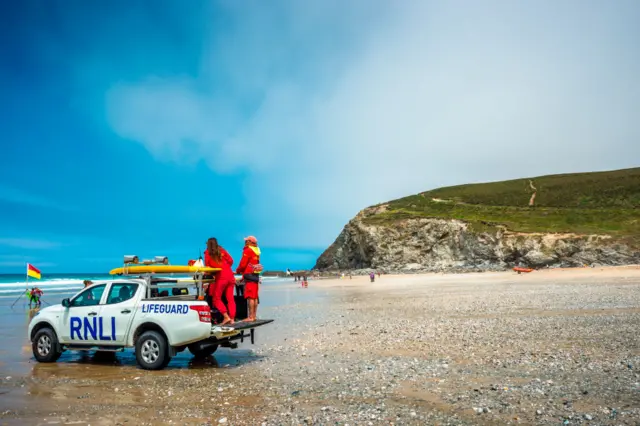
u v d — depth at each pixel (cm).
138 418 632
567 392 694
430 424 573
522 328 1407
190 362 1076
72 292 5206
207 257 1076
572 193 12612
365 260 11719
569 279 4588
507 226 9938
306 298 3678
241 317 1149
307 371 926
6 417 642
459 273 8306
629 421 553
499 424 565
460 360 977
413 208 12794
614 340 1143
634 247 8312
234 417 627
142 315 1021
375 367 934
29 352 1270
